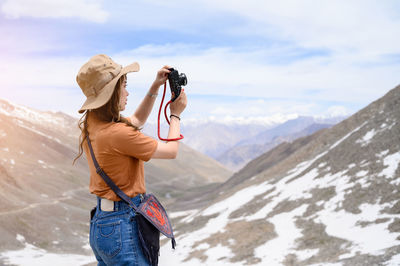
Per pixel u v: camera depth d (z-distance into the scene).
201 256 24.94
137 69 2.41
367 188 24.47
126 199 2.41
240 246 24.77
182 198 157.25
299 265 17.12
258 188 45.72
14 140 146.38
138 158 2.41
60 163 145.75
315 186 31.67
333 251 17.64
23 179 109.38
